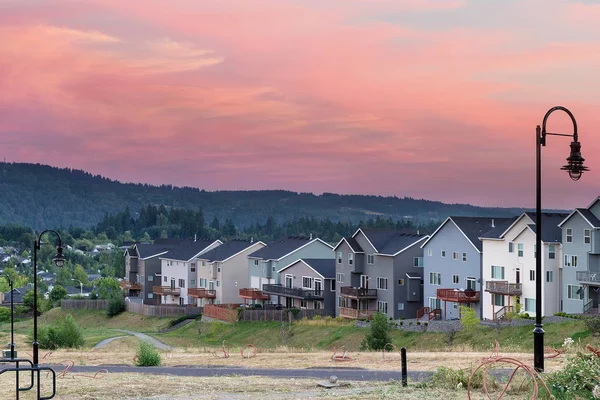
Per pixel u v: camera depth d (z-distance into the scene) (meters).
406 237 80.06
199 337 74.88
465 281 71.75
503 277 67.38
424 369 26.42
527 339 51.12
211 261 98.50
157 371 28.94
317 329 68.81
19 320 105.25
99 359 36.62
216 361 33.66
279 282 91.50
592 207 61.66
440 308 74.50
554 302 63.97
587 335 47.22
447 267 73.81
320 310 81.62
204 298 99.25
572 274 62.28
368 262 81.06
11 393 21.62
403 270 77.62
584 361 17.80
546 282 63.88
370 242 80.31
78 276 175.75
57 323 57.22
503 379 19.31
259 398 19.59
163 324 86.06
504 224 70.94
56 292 126.38
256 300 91.06
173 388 21.81
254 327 74.25
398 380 22.45
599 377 17.14
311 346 64.25
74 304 103.56
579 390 17.09
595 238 60.22
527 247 65.06
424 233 81.38
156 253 115.06
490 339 53.97
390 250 78.06
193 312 89.44
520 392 18.30
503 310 65.62
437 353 35.19
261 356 35.69
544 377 17.75
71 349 51.59
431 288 75.62
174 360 35.00
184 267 104.31
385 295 78.31
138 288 115.50
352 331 64.50
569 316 54.28
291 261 91.56
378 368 27.52
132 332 82.75
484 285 69.19
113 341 68.31
